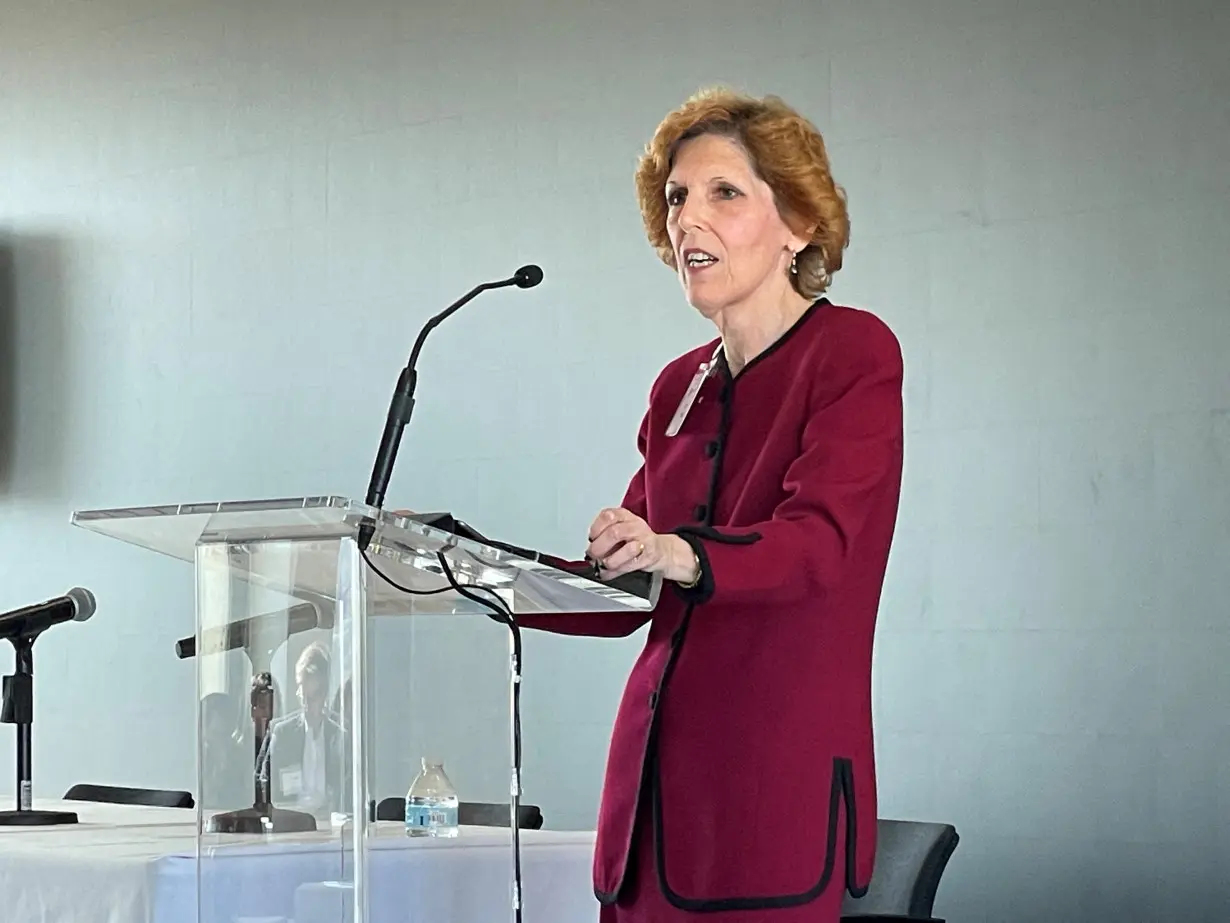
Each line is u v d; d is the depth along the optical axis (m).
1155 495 8.26
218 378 12.19
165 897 5.21
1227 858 7.94
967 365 8.84
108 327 12.80
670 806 4.34
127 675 12.47
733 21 9.91
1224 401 8.12
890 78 9.24
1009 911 8.50
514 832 4.39
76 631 12.74
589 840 5.72
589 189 10.48
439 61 11.24
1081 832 8.33
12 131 13.46
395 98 11.44
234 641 4.06
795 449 4.44
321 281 11.70
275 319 11.91
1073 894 8.32
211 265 12.29
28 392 13.14
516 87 10.86
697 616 4.45
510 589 4.37
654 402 4.94
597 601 4.34
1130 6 8.52
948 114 9.03
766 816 4.24
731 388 4.66
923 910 6.42
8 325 13.27
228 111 12.31
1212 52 8.27
